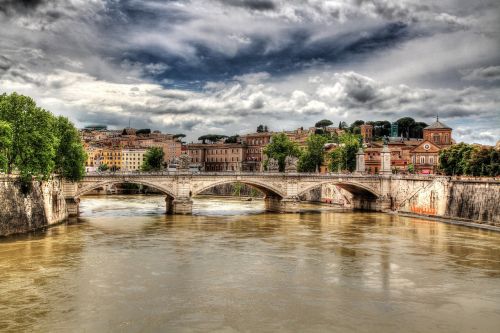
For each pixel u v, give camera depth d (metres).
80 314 40.88
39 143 79.12
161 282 50.25
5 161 72.38
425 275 54.53
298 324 39.59
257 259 61.22
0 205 72.25
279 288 48.97
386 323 40.16
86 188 99.69
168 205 110.69
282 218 104.12
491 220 91.44
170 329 38.19
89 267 55.62
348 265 58.78
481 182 95.00
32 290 46.84
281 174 115.25
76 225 87.50
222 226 89.75
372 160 166.38
